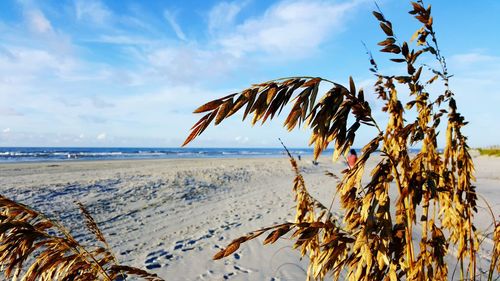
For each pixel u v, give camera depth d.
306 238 1.13
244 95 0.91
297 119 0.97
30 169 22.88
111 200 10.97
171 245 6.18
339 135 1.12
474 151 34.97
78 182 14.40
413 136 1.44
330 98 1.05
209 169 23.09
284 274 4.35
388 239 1.14
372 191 1.22
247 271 4.57
